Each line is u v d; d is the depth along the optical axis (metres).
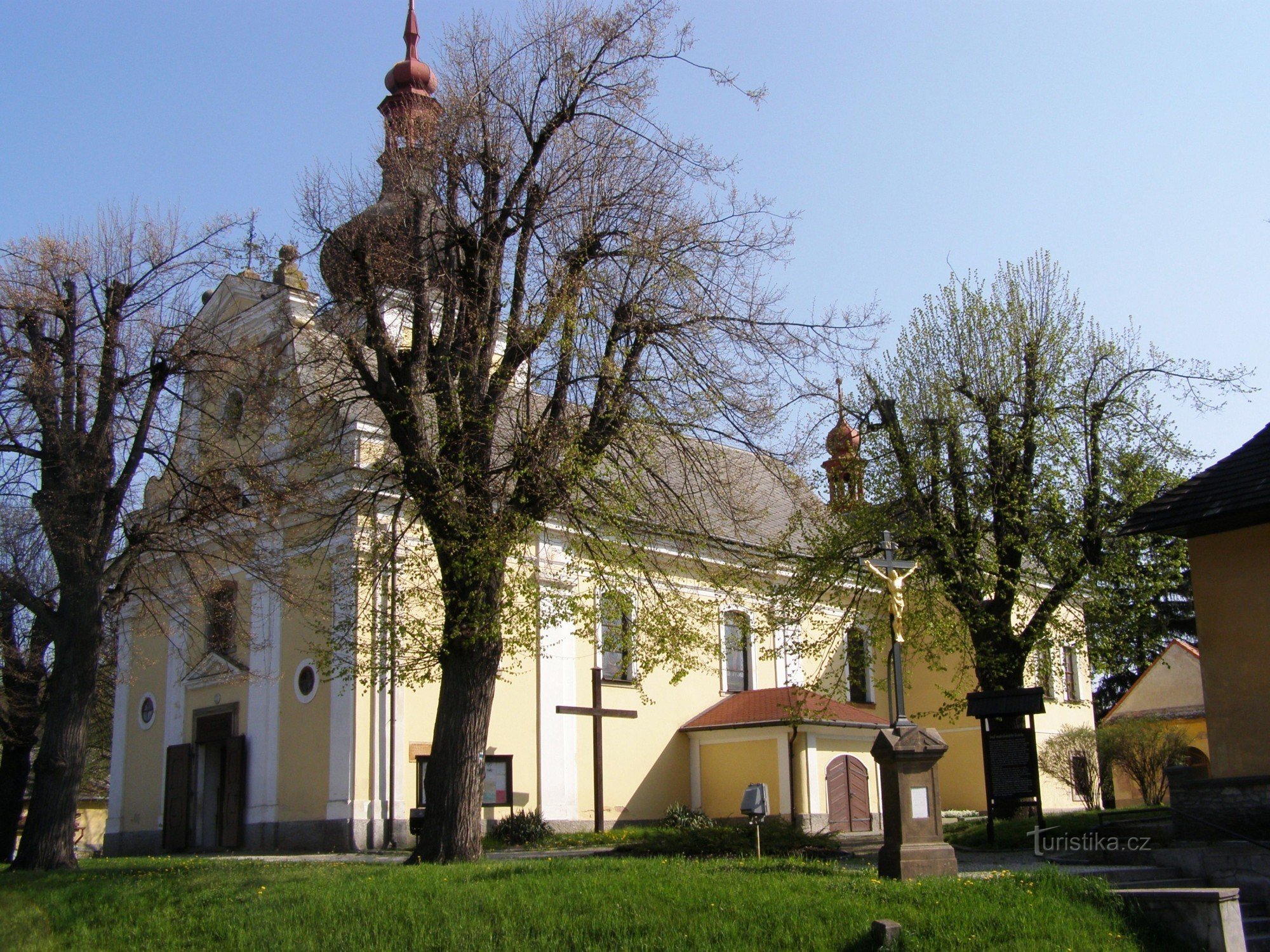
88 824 37.25
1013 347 24.00
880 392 25.08
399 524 20.95
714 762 31.25
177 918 12.26
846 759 31.25
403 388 16.61
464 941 10.71
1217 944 11.62
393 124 17.75
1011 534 22.75
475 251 16.92
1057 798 37.09
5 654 24.69
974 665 23.25
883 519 23.41
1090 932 11.61
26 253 19.38
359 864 15.80
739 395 16.97
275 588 21.03
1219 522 17.31
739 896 11.71
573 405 16.73
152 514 20.16
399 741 25.17
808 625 33.66
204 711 29.25
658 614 17.02
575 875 13.00
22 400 18.86
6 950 11.63
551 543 25.34
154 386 19.78
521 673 27.78
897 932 10.68
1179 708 40.75
